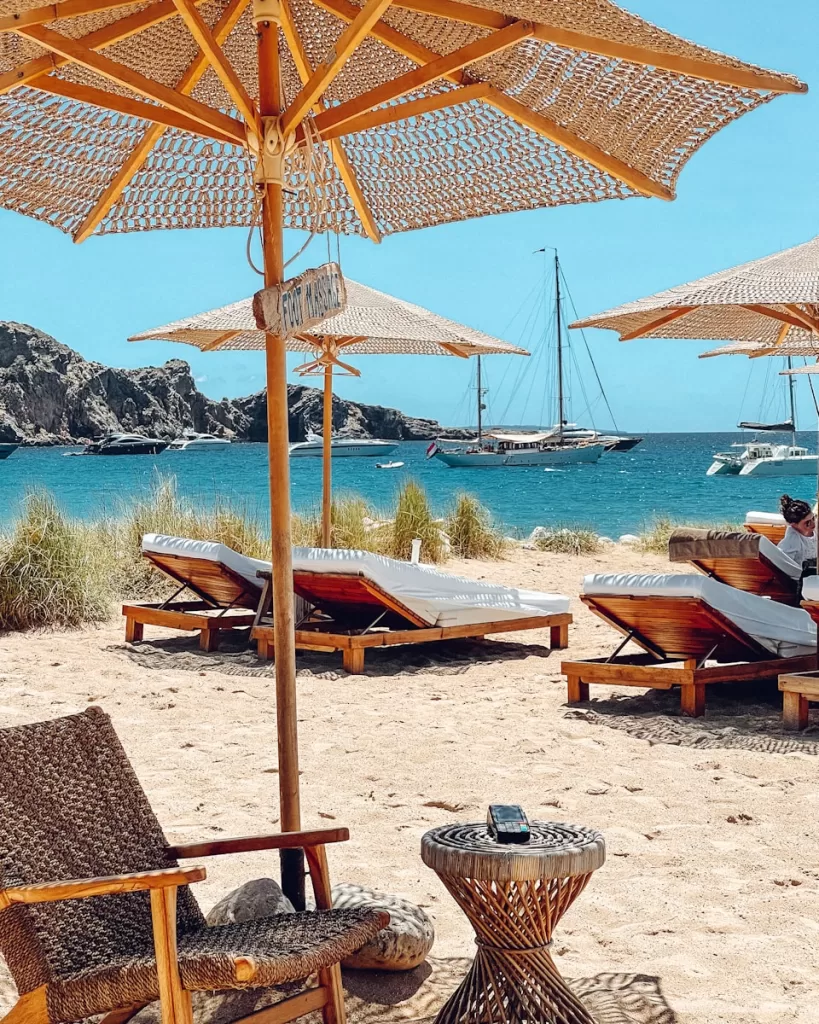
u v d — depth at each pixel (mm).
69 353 158875
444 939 3781
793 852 4594
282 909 3521
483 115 4320
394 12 3771
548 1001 2727
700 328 9914
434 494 46062
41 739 3057
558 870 2650
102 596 10820
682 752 6141
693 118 3762
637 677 7133
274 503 3434
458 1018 2754
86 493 44375
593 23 2846
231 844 3111
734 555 8281
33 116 4148
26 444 147000
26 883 2771
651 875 4363
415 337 9648
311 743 6324
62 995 2625
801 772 5723
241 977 2445
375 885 4238
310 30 4258
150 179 4586
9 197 4293
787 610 7414
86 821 3012
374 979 3445
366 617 9344
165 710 7121
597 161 3975
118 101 3514
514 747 6234
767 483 55156
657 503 40875
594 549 17016
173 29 3963
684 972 3496
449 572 14039
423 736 6461
